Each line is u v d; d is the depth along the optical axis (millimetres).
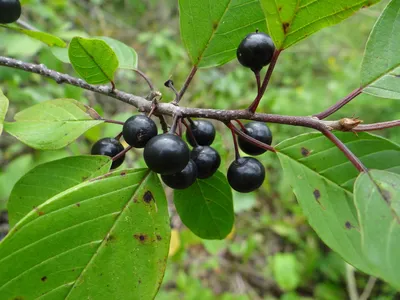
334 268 286
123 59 107
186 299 234
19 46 180
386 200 61
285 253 302
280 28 72
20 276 63
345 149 70
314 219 71
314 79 454
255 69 75
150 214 73
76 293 66
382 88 78
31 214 65
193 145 86
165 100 146
